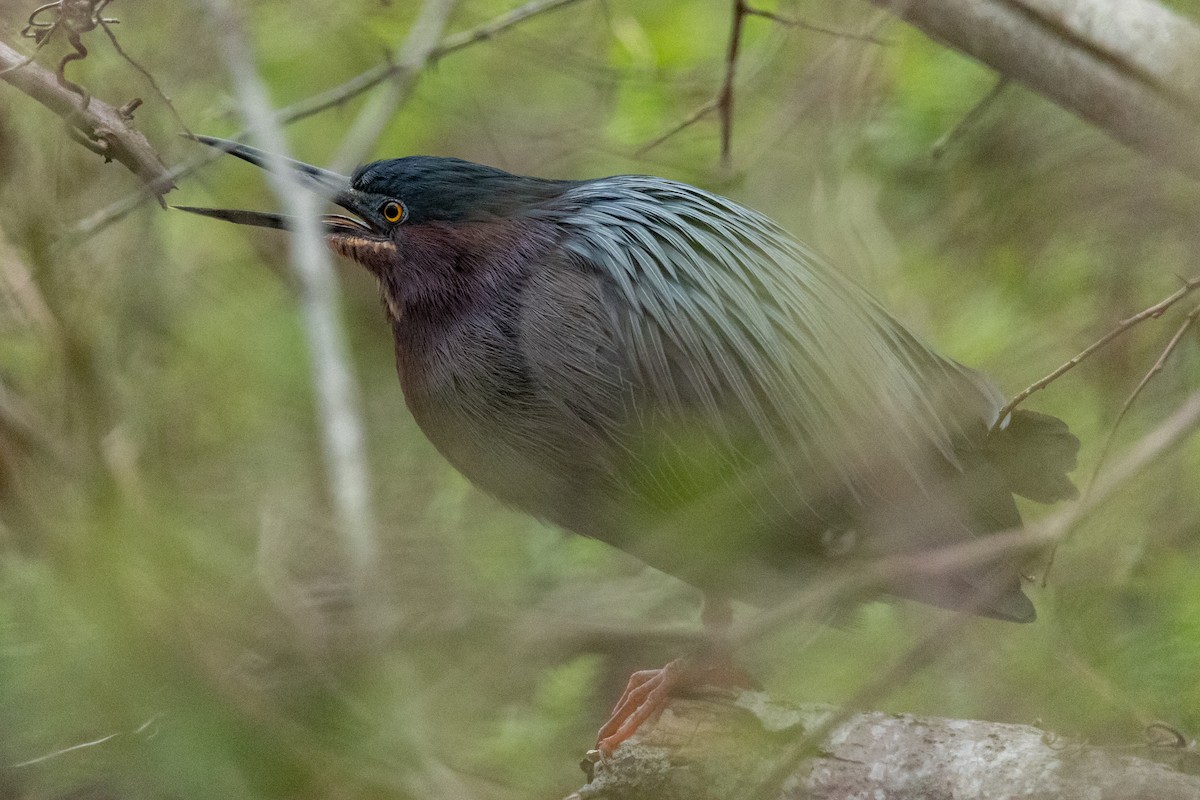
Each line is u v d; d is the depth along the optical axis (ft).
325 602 35.53
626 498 33.04
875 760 27.12
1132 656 31.30
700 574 33.35
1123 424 37.99
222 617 27.35
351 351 52.44
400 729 25.31
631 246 33.04
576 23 46.93
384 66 40.32
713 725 29.22
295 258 31.89
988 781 25.85
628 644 40.96
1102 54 32.71
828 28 36.99
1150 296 38.45
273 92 47.88
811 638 33.78
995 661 34.32
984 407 35.19
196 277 45.27
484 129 47.57
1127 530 32.96
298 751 24.36
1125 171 39.40
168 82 40.45
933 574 29.96
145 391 40.83
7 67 30.73
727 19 45.80
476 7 46.34
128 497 33.12
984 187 42.88
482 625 35.81
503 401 32.81
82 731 23.94
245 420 44.06
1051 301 41.09
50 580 25.54
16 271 37.29
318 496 42.37
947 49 43.65
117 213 36.32
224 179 47.98
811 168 42.55
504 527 44.11
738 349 32.40
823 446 32.58
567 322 32.32
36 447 34.40
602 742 31.65
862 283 39.68
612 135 46.24
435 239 33.63
